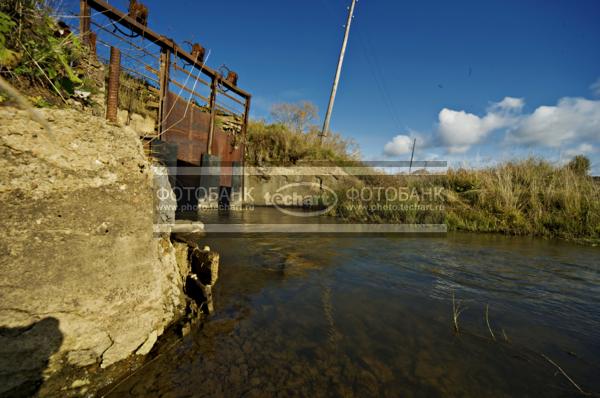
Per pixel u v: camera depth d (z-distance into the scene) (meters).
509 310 2.22
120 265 1.58
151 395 1.32
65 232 1.38
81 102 2.11
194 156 7.04
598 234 5.18
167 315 1.86
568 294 2.54
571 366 1.56
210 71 7.31
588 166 7.81
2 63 1.51
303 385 1.40
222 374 1.46
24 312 1.22
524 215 6.16
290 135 12.85
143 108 5.97
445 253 3.97
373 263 3.43
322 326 1.95
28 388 1.20
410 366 1.55
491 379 1.46
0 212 1.20
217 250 3.68
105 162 1.57
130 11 5.02
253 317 2.04
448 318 2.09
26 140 1.30
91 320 1.41
